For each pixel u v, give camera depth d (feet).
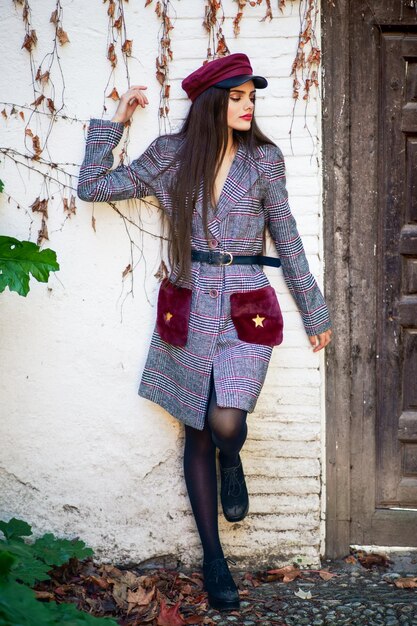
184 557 9.86
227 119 8.33
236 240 8.49
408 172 9.71
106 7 9.09
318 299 9.06
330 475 10.14
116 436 9.72
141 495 9.79
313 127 9.15
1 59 9.21
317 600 9.07
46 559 9.02
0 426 9.74
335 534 10.19
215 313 8.47
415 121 9.60
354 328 9.97
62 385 9.66
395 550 10.25
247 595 9.21
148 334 9.53
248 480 9.78
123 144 9.20
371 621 8.57
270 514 9.82
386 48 9.50
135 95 8.95
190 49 9.07
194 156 8.35
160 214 9.34
